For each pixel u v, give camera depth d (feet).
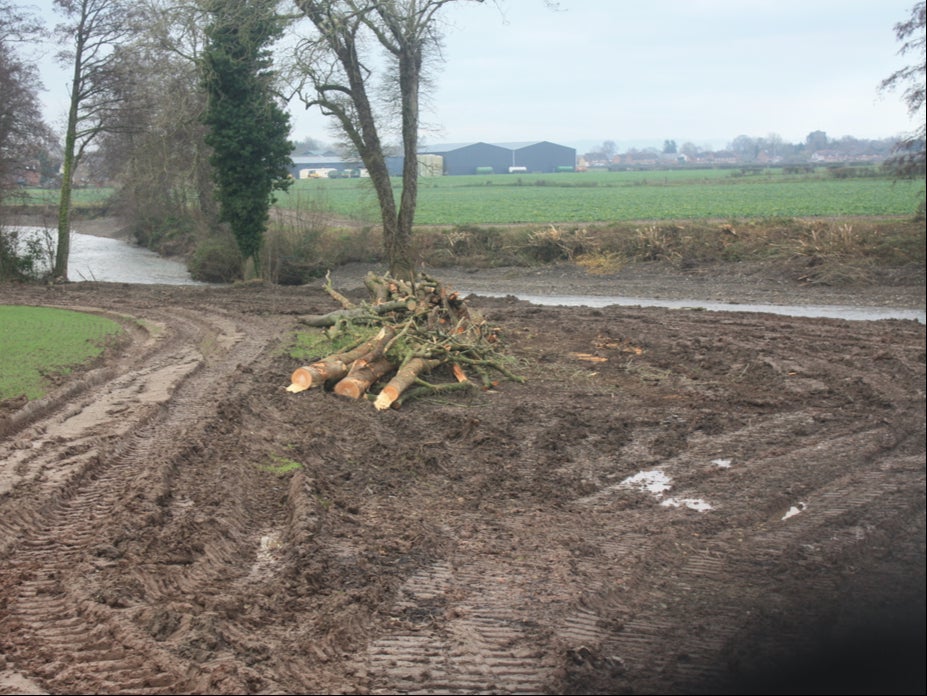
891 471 35.24
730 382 52.49
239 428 40.88
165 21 103.55
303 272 124.77
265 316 80.33
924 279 90.22
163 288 106.22
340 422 42.57
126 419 41.50
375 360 50.26
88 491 32.53
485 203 229.04
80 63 114.73
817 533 28.84
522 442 40.78
